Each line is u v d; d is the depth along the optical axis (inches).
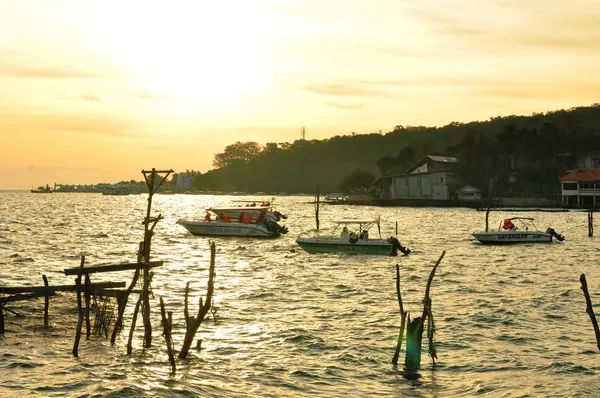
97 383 755.4
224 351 900.6
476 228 3523.6
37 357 847.7
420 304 1252.5
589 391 751.7
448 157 6569.9
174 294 1339.8
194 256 2130.9
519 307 1209.4
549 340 970.1
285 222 4165.8
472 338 979.9
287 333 999.6
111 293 931.3
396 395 741.9
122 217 4899.1
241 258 2064.5
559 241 2706.7
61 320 1031.6
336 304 1250.6
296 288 1445.6
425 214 4950.8
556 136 6250.0
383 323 1077.8
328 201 7367.1
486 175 6038.4
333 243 2138.3
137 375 786.8
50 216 4877.0
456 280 1585.9
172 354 810.8
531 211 5142.7
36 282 1481.3
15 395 714.8
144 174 966.4
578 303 1255.5
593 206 5226.4
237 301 1270.9
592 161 6043.3
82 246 2454.5
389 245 2100.1
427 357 885.2
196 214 5610.2
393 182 6220.5
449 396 740.7
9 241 2603.3
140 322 1048.2
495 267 1860.2
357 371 824.9
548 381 786.8
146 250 940.6
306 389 757.9
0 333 949.8
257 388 757.3
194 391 738.8
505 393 748.6
